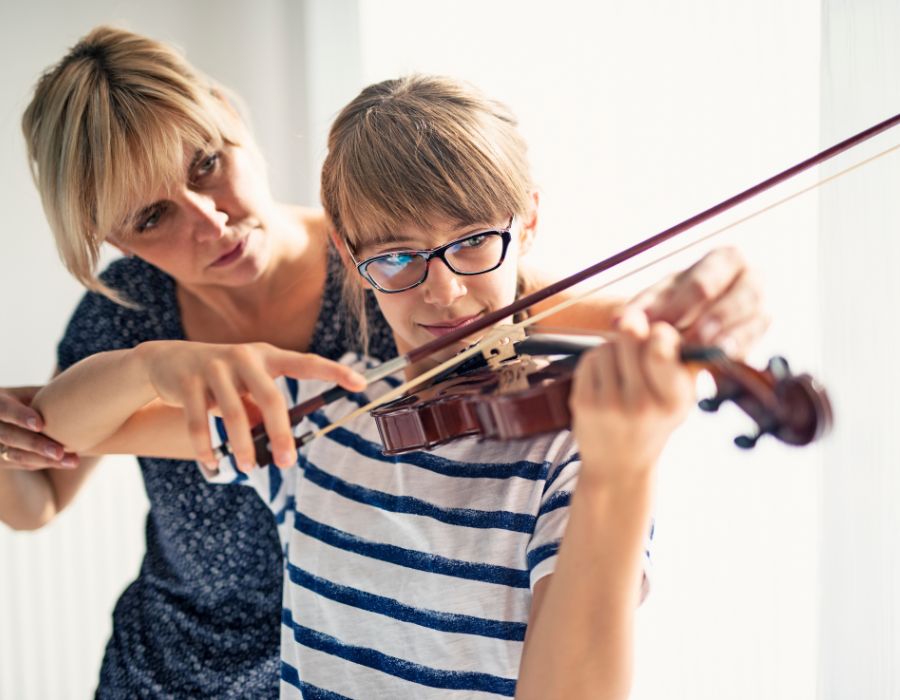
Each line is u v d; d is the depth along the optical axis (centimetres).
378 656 103
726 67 160
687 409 66
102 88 117
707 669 163
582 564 73
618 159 175
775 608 157
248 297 133
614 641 73
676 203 168
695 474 163
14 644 253
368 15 216
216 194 123
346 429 113
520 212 106
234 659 127
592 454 69
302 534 110
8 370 246
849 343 143
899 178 138
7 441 115
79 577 253
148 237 123
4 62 238
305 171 236
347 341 130
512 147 107
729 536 160
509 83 189
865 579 144
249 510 126
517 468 100
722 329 77
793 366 151
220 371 88
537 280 118
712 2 161
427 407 91
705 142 163
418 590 101
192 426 89
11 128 238
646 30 170
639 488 71
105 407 106
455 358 98
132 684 132
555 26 183
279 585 127
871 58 138
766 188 98
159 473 129
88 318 142
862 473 143
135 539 251
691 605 164
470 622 97
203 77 129
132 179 117
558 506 92
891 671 143
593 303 115
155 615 134
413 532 103
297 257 132
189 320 140
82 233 124
